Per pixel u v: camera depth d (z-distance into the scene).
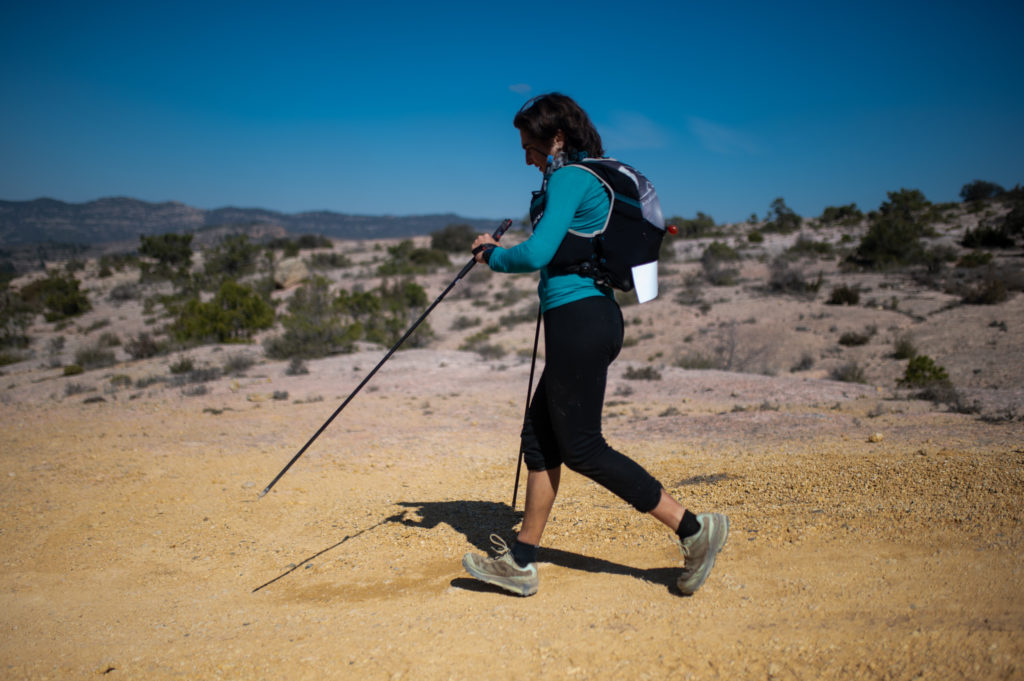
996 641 1.81
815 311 24.66
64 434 9.50
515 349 22.78
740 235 57.81
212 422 10.12
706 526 2.52
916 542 2.83
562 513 4.17
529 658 2.23
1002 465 3.81
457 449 7.39
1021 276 25.00
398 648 2.45
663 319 25.94
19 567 4.16
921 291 26.42
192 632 2.98
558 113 2.55
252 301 25.11
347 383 14.57
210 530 4.71
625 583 2.83
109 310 36.84
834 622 2.15
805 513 3.53
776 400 10.48
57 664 2.75
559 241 2.42
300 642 2.65
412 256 52.94
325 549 4.04
